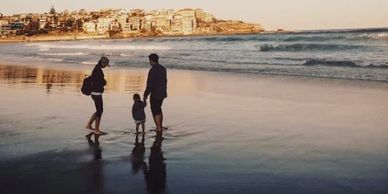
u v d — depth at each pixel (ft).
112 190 19.45
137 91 58.70
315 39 196.13
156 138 30.76
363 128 34.32
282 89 61.72
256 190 19.39
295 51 149.18
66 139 30.19
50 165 23.62
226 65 111.65
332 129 33.99
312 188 19.69
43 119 37.93
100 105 32.27
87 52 207.21
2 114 40.47
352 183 20.45
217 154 26.14
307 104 47.70
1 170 22.65
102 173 22.12
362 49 135.64
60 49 263.90
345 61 101.24
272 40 226.17
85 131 32.96
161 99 32.55
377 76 77.77
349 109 44.04
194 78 79.36
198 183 20.43
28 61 137.39
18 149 27.25
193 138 30.78
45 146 28.09
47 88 61.77
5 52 229.25
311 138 30.76
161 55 160.97
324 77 78.38
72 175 21.77
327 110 43.52
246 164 23.81
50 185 20.20
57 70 96.37
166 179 21.08
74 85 65.67
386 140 30.01
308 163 24.06
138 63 125.49
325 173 22.11
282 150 27.17
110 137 30.99
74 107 44.68
